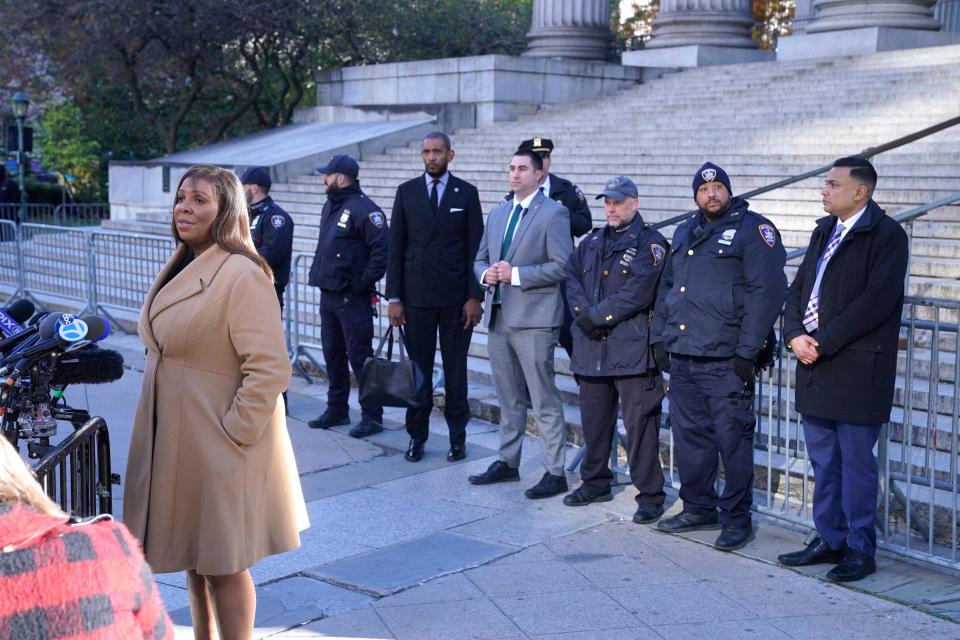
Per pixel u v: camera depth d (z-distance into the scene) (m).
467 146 15.74
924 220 8.28
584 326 5.34
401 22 23.67
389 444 6.86
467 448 6.73
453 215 6.20
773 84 15.16
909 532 4.71
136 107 23.83
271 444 3.33
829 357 4.46
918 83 13.45
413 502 5.69
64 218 22.59
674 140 13.45
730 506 4.97
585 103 17.61
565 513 5.52
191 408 3.22
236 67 24.56
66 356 3.16
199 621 3.52
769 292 4.75
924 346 6.40
